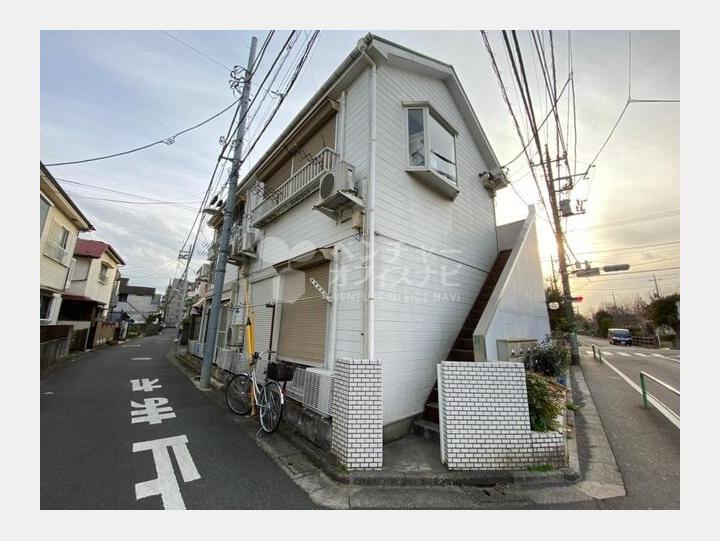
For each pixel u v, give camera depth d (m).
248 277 8.22
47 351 9.60
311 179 5.50
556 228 11.73
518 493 2.85
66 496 2.63
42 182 8.72
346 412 3.28
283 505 2.63
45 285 10.09
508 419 3.29
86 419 4.68
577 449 3.74
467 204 6.97
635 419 5.00
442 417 3.37
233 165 8.06
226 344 8.85
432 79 6.32
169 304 43.81
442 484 2.98
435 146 5.82
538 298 7.51
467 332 5.71
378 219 4.43
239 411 5.30
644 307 30.92
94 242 17.25
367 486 2.95
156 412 5.18
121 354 14.05
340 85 5.35
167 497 2.68
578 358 11.26
